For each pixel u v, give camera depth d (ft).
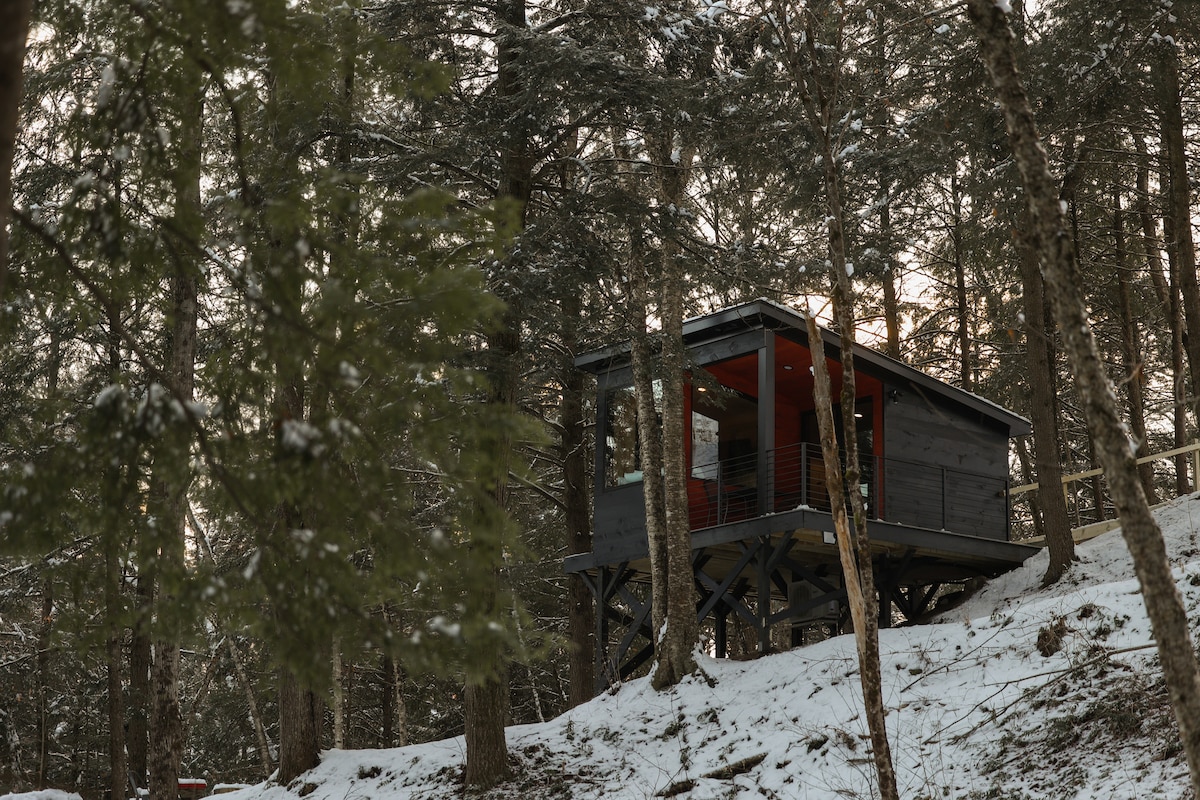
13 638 77.20
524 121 42.42
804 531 50.90
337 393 13.30
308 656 13.52
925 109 53.36
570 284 41.39
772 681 45.03
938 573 63.05
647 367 49.01
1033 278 57.11
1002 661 38.09
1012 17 49.19
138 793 67.36
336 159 45.78
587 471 78.48
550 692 90.99
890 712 37.63
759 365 53.16
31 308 15.10
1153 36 49.44
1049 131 52.65
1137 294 77.92
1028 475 84.02
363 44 14.48
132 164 14.25
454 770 45.57
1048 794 28.73
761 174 48.75
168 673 50.72
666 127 44.52
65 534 13.57
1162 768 26.96
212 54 13.53
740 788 37.29
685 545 51.49
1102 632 36.45
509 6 46.03
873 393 60.03
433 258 14.42
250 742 95.45
